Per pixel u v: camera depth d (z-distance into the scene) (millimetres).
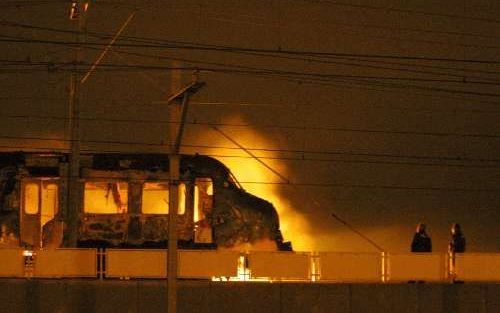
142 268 32469
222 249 37250
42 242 36719
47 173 37281
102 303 31750
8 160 37562
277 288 32656
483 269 34406
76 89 34469
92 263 32375
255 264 33062
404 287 33531
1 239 36750
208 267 32750
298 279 33219
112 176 37719
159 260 32500
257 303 32500
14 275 32156
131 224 37500
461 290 33844
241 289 32469
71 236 33906
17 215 36875
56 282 31625
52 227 36844
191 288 32156
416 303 33562
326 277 33406
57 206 37062
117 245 37281
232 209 37906
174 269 28484
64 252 32312
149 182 37875
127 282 31906
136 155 38344
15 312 31469
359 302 33219
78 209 36938
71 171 34250
